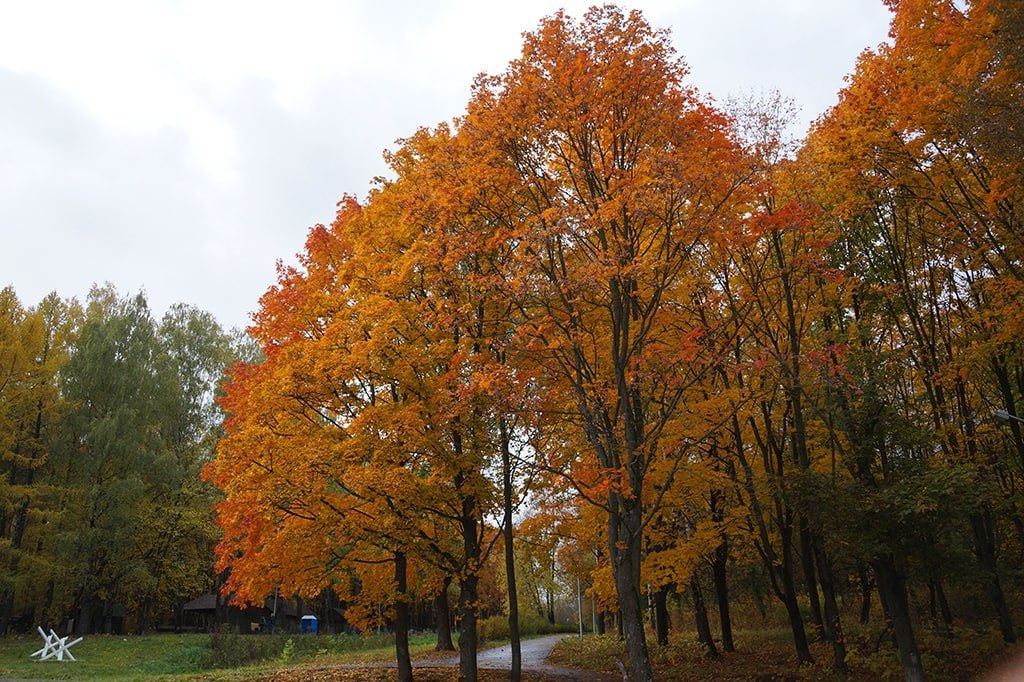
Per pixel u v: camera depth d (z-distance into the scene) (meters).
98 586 37.84
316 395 15.11
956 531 14.84
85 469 35.00
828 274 13.98
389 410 14.25
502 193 12.80
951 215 15.71
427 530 15.60
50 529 35.34
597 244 12.84
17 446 37.03
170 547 39.50
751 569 26.78
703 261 15.50
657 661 20.97
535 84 12.07
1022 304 14.00
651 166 11.21
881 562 13.92
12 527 37.88
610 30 12.23
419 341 14.93
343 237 16.33
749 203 15.06
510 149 12.68
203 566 42.31
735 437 16.94
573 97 12.09
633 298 13.30
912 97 13.69
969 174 15.34
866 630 19.72
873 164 14.88
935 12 13.38
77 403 36.03
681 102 12.27
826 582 15.91
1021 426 16.58
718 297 13.96
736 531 16.59
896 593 13.81
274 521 15.12
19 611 42.41
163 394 39.56
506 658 27.27
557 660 25.36
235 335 45.34
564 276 12.25
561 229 10.88
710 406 14.65
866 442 14.14
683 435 14.75
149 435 39.50
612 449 12.56
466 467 14.24
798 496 14.11
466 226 13.28
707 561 20.11
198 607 49.00
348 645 34.44
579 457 14.99
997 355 16.22
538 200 13.15
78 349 38.97
